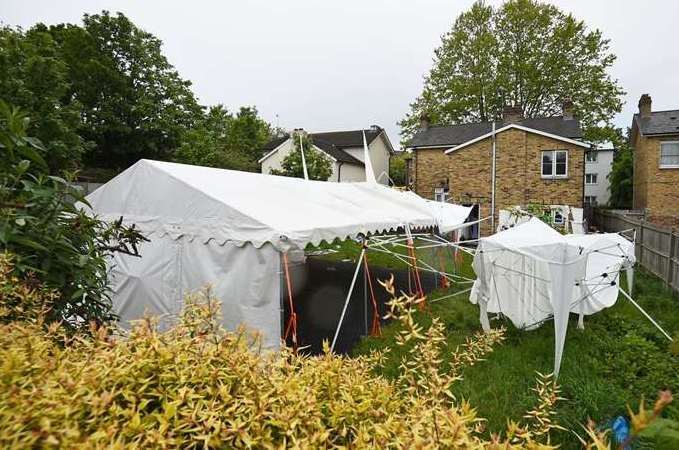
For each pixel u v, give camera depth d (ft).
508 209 62.03
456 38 106.01
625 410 12.61
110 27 80.89
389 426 4.86
